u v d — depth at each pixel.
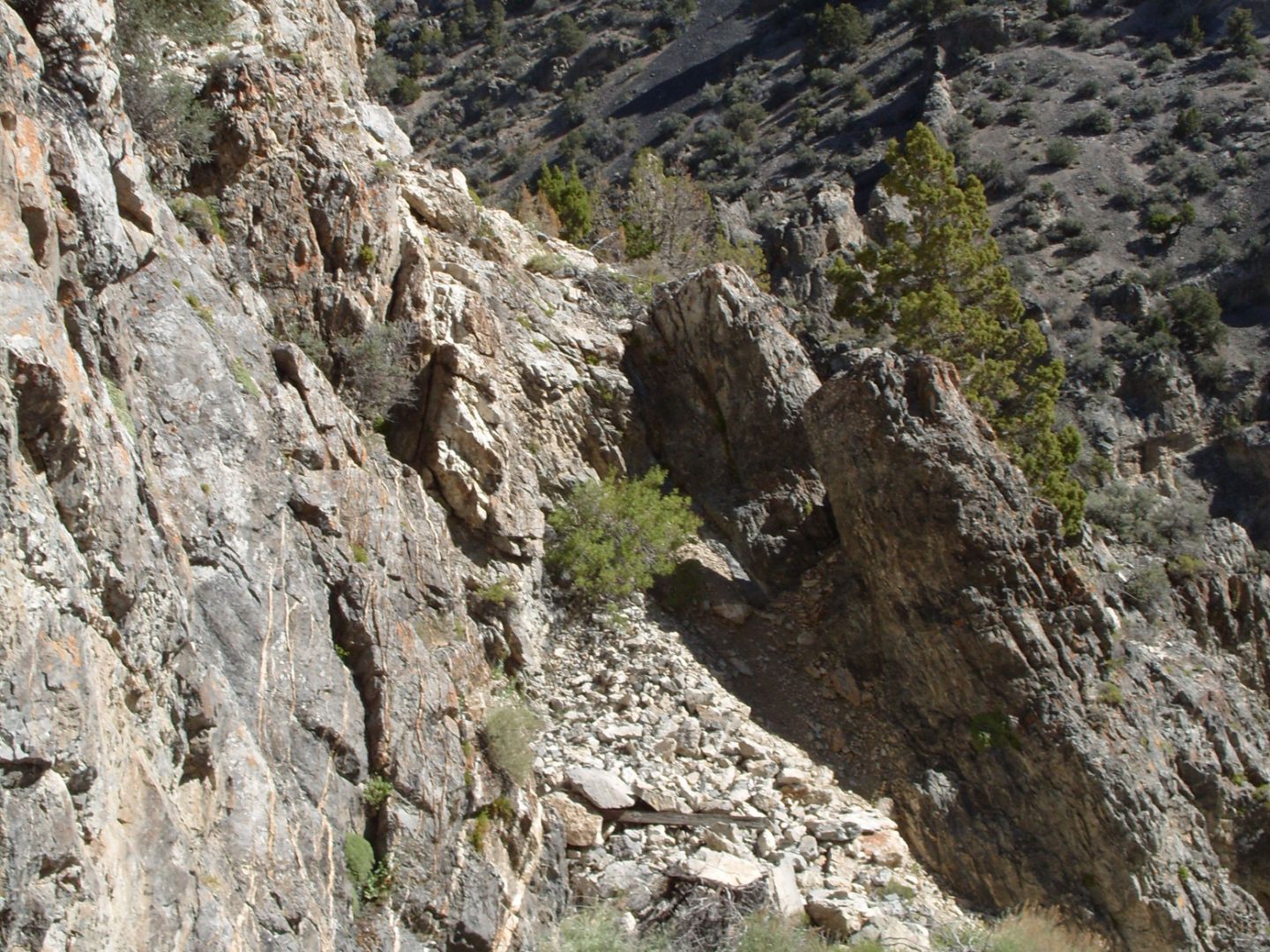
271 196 15.67
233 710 9.40
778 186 85.44
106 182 9.70
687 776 15.42
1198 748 19.28
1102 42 92.81
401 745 11.42
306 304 15.70
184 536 10.09
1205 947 16.47
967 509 17.91
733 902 12.94
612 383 20.88
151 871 7.39
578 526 18.17
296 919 8.98
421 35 122.81
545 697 16.14
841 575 19.42
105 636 7.75
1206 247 73.19
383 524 13.23
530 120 107.44
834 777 16.66
